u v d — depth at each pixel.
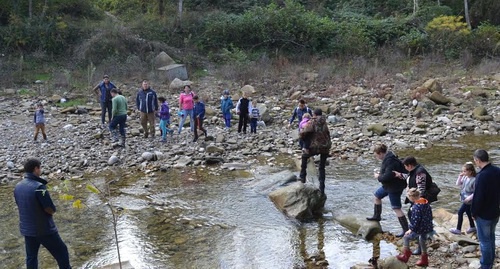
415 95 20.30
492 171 6.33
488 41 29.39
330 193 10.95
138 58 25.31
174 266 7.67
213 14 30.27
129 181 12.02
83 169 12.95
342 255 7.94
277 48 29.23
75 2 30.06
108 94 16.42
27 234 6.57
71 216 9.78
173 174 12.56
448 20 30.56
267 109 18.47
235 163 13.41
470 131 16.78
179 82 22.97
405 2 35.59
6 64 23.91
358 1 35.72
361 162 13.45
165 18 29.84
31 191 6.49
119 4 33.19
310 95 21.98
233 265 7.68
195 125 15.20
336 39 29.47
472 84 23.03
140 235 8.88
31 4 27.39
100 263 7.79
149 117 15.41
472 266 6.97
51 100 20.08
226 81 24.48
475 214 6.42
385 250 8.04
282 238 8.68
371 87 22.97
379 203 8.89
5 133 15.81
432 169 12.59
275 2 33.31
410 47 29.70
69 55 26.20
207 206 10.30
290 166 13.13
